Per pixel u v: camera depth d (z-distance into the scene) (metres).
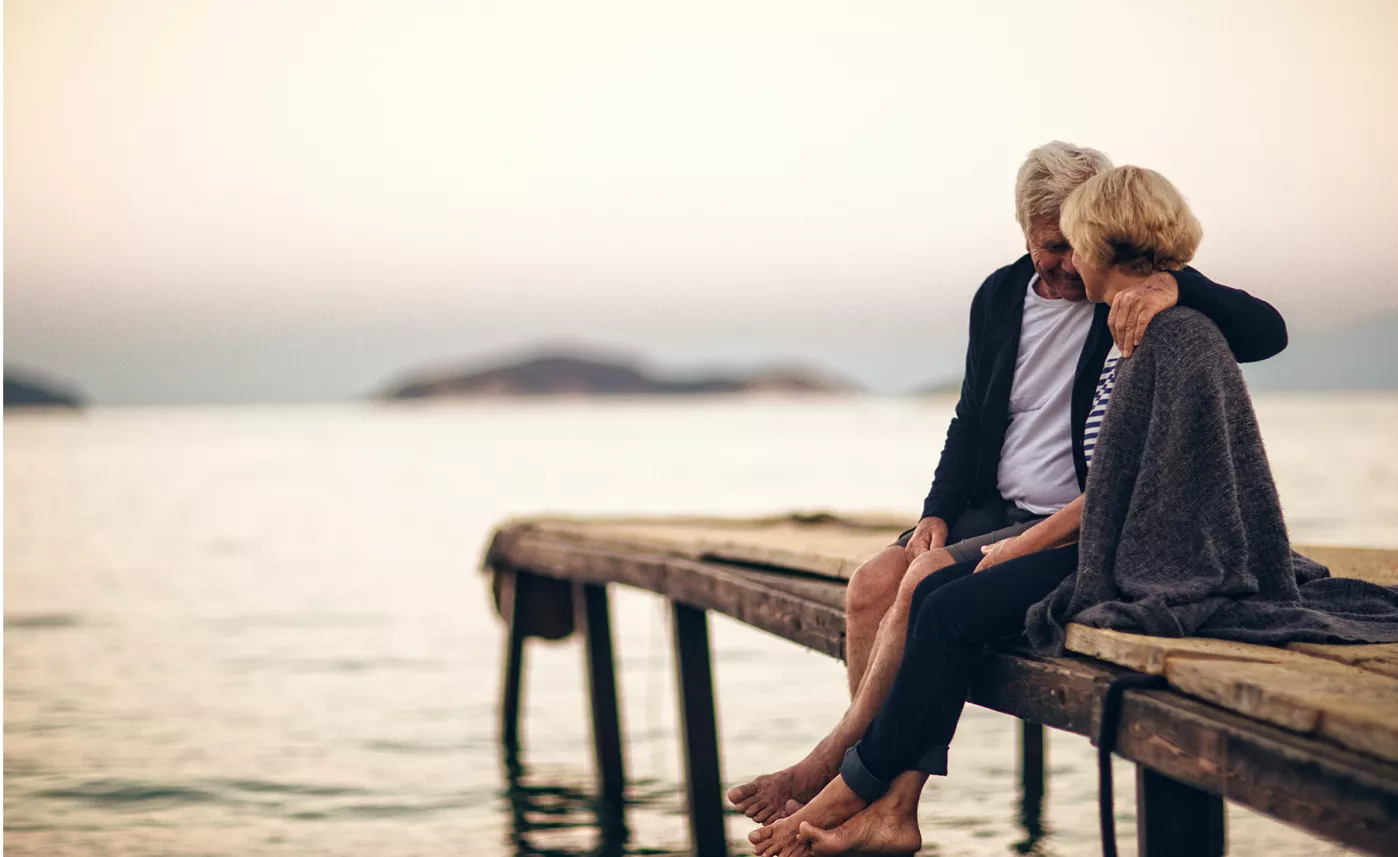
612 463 47.78
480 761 7.32
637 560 5.81
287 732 8.09
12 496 32.62
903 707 2.97
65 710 8.79
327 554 20.08
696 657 5.55
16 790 6.66
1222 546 2.82
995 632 2.98
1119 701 2.58
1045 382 3.45
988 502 3.57
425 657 11.12
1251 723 2.31
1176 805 2.53
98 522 25.55
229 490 35.41
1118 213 2.94
